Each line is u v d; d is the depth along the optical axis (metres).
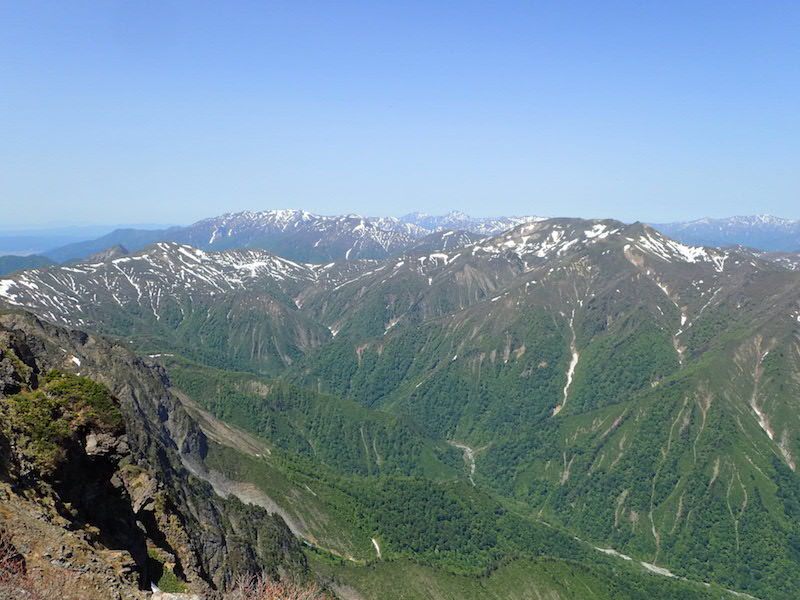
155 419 147.88
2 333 48.31
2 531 29.50
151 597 31.53
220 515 118.44
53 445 38.44
